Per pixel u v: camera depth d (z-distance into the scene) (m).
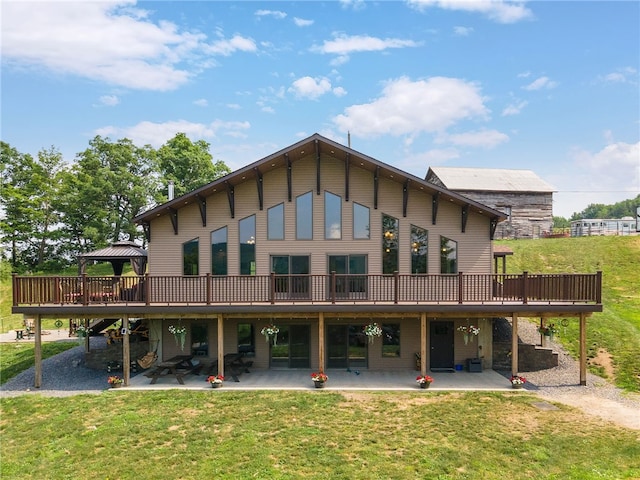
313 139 13.42
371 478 7.32
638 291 20.73
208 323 15.19
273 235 14.70
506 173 32.62
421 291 14.37
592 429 9.36
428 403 11.09
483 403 11.07
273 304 13.00
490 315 13.14
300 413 10.36
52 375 14.35
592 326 17.00
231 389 12.36
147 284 13.22
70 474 7.60
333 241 14.61
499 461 7.89
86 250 38.78
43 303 13.13
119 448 8.55
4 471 7.73
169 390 12.30
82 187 36.12
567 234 31.25
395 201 14.62
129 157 36.81
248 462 7.88
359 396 11.69
